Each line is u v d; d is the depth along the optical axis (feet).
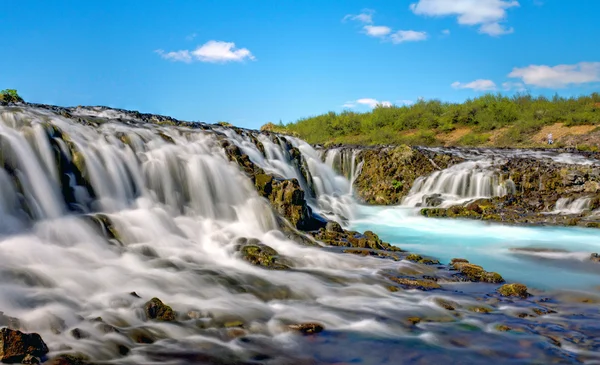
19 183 39.65
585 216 71.41
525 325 30.78
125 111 75.51
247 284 35.50
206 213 51.44
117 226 41.24
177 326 28.19
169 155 51.72
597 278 42.78
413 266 43.42
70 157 44.78
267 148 75.51
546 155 107.14
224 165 55.21
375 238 54.34
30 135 42.73
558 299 36.63
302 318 30.71
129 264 36.45
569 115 151.74
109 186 46.32
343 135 189.06
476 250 53.98
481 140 156.15
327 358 25.84
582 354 26.91
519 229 65.77
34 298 28.63
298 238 49.29
